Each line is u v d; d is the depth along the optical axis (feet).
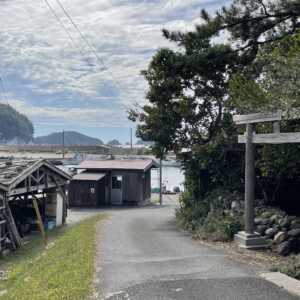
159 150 61.31
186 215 56.08
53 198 73.00
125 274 26.16
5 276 37.24
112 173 111.24
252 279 24.26
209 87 55.06
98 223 60.08
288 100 26.21
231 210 44.09
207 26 42.37
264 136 32.27
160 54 46.50
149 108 60.44
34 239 59.98
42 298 22.45
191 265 28.02
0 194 52.06
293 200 47.21
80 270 27.30
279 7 41.29
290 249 32.01
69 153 185.16
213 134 56.80
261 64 41.96
